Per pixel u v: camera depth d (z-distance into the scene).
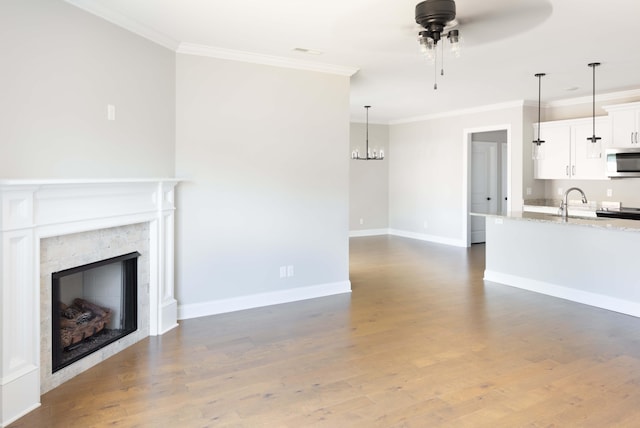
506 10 3.47
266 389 2.94
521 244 5.62
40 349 2.82
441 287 5.65
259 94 4.70
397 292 5.41
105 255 3.37
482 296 5.23
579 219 5.16
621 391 2.90
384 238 9.78
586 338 3.86
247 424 2.52
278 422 2.54
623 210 6.37
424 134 9.44
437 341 3.80
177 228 4.32
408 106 8.04
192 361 3.39
